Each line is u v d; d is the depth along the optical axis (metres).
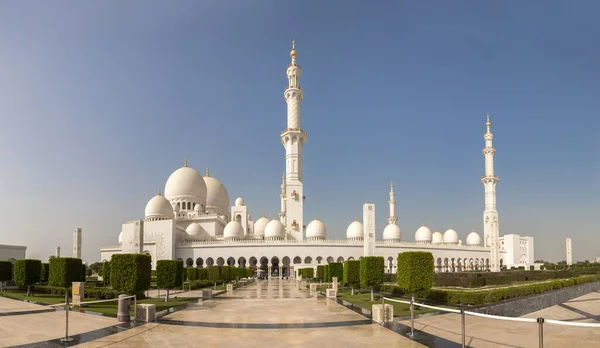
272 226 133.00
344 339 24.22
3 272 60.91
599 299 53.59
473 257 150.62
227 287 61.34
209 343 23.16
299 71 138.62
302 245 124.12
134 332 26.27
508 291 41.62
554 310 44.25
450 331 26.55
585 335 25.44
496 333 25.88
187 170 147.50
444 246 143.75
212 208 150.88
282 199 162.50
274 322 30.56
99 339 24.08
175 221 125.62
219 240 133.12
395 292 50.31
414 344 22.81
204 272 88.19
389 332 26.33
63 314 33.72
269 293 60.16
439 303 40.03
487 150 156.88
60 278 48.44
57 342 23.23
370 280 46.44
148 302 43.25
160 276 45.94
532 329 27.22
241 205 163.75
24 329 27.02
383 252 131.12
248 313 35.75
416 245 137.38
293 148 135.88
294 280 112.44
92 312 34.91
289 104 137.25
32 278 54.25
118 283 40.38
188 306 41.53
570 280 56.88
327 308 39.44
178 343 23.12
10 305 40.41
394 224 150.50
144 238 124.00
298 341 23.72
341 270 69.19
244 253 124.56
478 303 38.44
